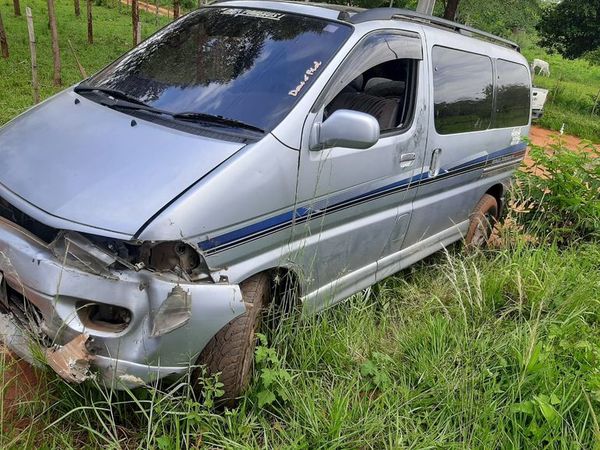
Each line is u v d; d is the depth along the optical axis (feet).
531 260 14.10
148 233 7.48
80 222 7.57
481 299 12.48
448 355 10.91
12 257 7.91
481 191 16.38
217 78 10.42
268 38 11.03
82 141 8.96
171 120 9.53
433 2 24.44
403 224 12.82
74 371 7.41
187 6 81.25
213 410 8.93
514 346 10.93
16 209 8.20
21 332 8.32
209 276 8.16
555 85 69.21
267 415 9.16
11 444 7.50
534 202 17.51
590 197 17.83
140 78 10.96
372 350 10.90
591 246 16.31
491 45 16.30
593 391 9.53
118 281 7.56
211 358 8.64
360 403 9.27
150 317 7.65
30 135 9.50
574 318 12.06
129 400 8.61
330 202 10.28
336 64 10.31
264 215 8.92
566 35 61.31
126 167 8.30
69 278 7.54
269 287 9.84
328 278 11.10
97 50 43.83
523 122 18.03
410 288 13.38
